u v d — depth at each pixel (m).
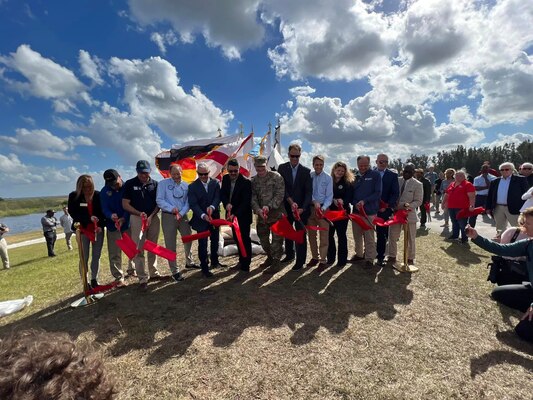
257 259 6.21
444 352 2.87
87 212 4.52
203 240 5.07
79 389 0.62
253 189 5.29
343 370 2.64
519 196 6.43
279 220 4.77
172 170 5.05
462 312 3.65
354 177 5.86
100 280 5.39
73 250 12.11
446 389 2.39
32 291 5.08
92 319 3.76
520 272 3.78
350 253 6.53
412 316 3.57
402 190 5.75
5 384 0.54
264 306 3.90
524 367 2.66
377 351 2.90
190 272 5.50
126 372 2.70
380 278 4.85
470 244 7.12
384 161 5.69
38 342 0.65
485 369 2.63
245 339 3.15
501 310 3.69
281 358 2.82
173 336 3.26
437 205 13.06
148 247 3.77
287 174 5.42
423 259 5.89
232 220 5.07
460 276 4.86
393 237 5.63
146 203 4.82
